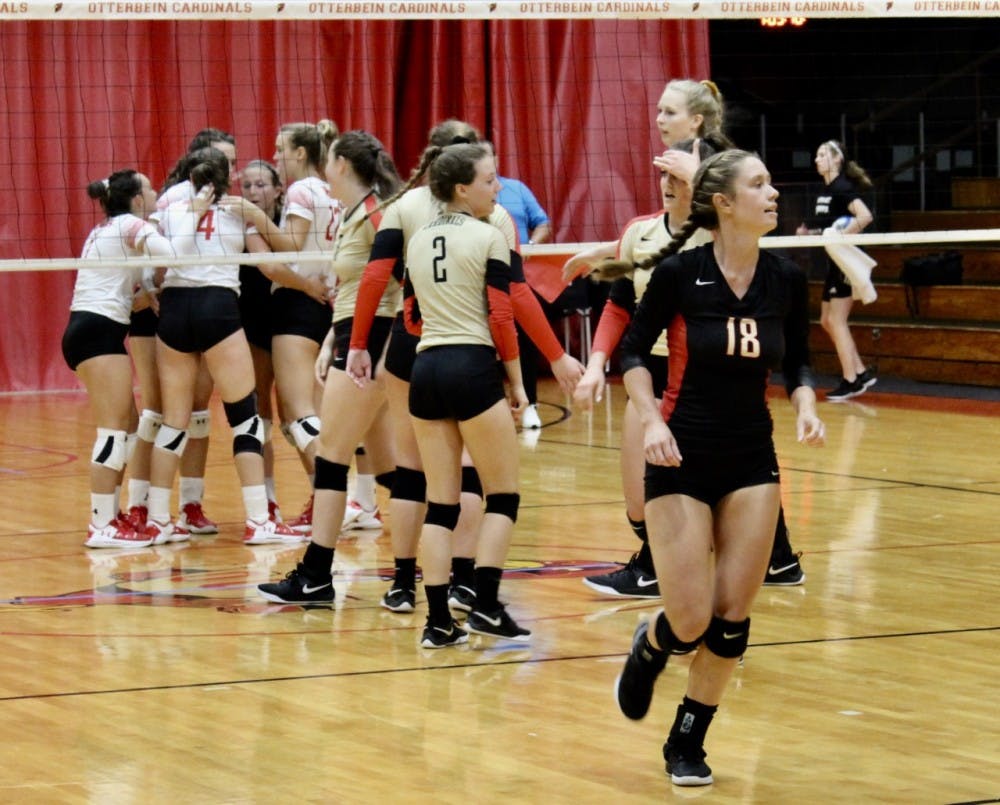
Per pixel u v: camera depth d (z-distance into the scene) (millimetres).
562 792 5816
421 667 7617
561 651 7938
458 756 6223
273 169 11445
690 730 5977
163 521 11000
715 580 5926
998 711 6836
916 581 9461
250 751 6273
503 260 7879
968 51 25328
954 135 24891
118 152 20422
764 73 26062
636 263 6137
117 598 9203
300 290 11156
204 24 20609
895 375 21203
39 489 13266
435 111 21609
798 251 22781
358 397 8922
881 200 24562
